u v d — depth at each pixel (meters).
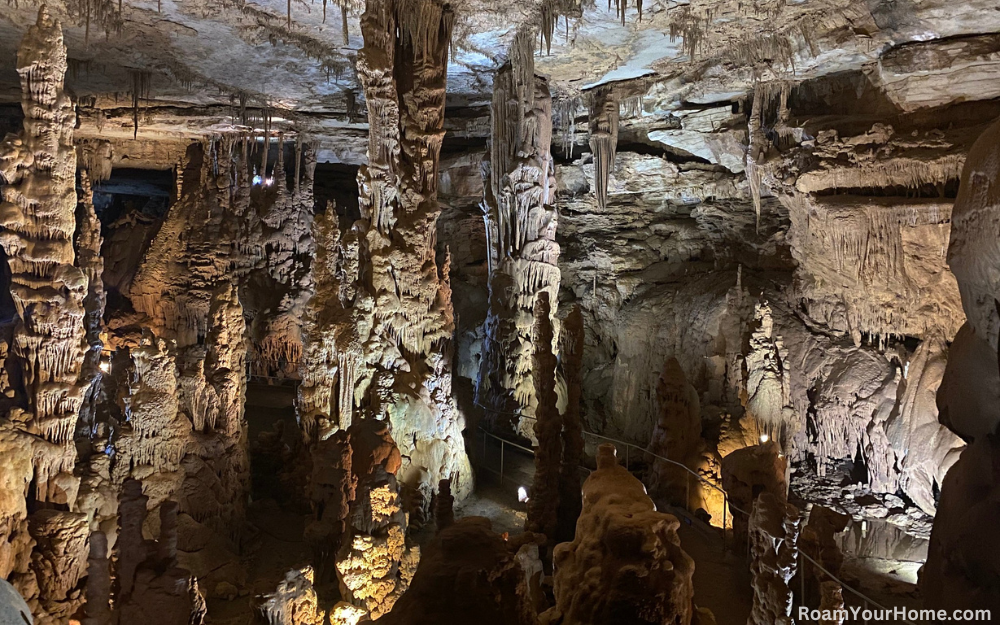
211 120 13.48
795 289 12.13
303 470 7.83
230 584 6.22
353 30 9.70
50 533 5.21
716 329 12.51
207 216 13.82
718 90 11.24
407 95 8.68
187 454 6.82
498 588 2.28
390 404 7.57
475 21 9.53
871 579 7.70
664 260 14.61
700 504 8.64
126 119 13.32
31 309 5.55
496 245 11.85
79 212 14.65
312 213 14.51
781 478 6.71
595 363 15.01
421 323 8.41
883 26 8.73
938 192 9.41
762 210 13.11
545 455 6.55
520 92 11.04
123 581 3.77
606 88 12.25
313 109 13.77
